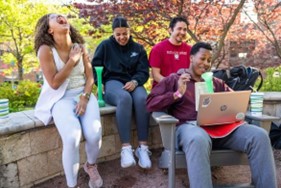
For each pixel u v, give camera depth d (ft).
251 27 18.11
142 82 8.73
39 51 6.75
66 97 7.09
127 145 7.69
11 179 6.71
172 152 6.32
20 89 16.67
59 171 7.70
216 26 15.93
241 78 8.77
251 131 6.30
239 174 8.00
